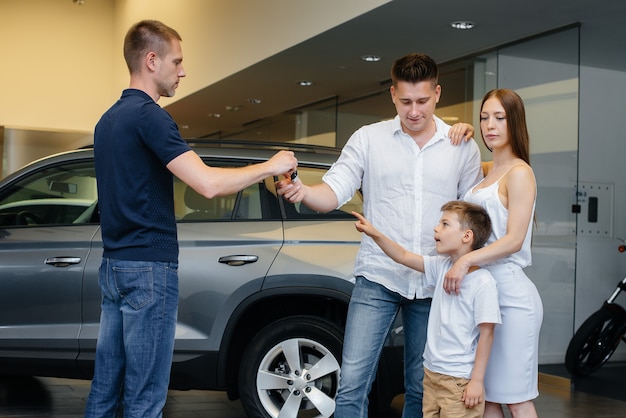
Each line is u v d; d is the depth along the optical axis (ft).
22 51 46.62
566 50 20.94
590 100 24.62
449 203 9.74
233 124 41.55
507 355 9.70
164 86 9.49
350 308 10.43
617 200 24.89
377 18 20.90
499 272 9.73
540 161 21.71
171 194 9.29
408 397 10.46
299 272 13.12
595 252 24.50
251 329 13.93
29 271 13.64
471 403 9.30
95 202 14.05
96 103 47.75
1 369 13.71
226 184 8.84
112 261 9.06
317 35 22.93
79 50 47.55
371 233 9.75
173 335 9.28
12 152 46.44
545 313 21.66
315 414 13.74
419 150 10.17
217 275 13.26
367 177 10.43
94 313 13.44
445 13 20.13
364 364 10.13
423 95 9.64
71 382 18.69
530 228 9.87
